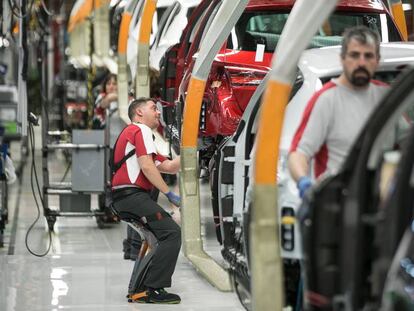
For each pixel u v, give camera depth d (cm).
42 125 2900
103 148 2856
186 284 2175
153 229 1959
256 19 2352
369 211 1015
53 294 2062
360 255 1001
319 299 1053
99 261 2448
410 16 3072
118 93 3091
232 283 1636
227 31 2059
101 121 3356
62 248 2642
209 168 2172
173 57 2764
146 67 2844
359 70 1291
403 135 1349
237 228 1664
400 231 969
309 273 1058
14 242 2741
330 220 1036
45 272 2305
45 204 2866
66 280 2211
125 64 3116
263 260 1259
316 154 1334
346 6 2347
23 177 4388
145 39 2836
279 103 1242
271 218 1262
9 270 2331
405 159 973
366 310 987
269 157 1253
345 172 1039
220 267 2156
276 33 2333
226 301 1994
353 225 1003
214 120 2291
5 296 2045
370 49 1294
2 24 2877
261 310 1258
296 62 1230
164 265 1970
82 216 2895
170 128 2516
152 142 1947
